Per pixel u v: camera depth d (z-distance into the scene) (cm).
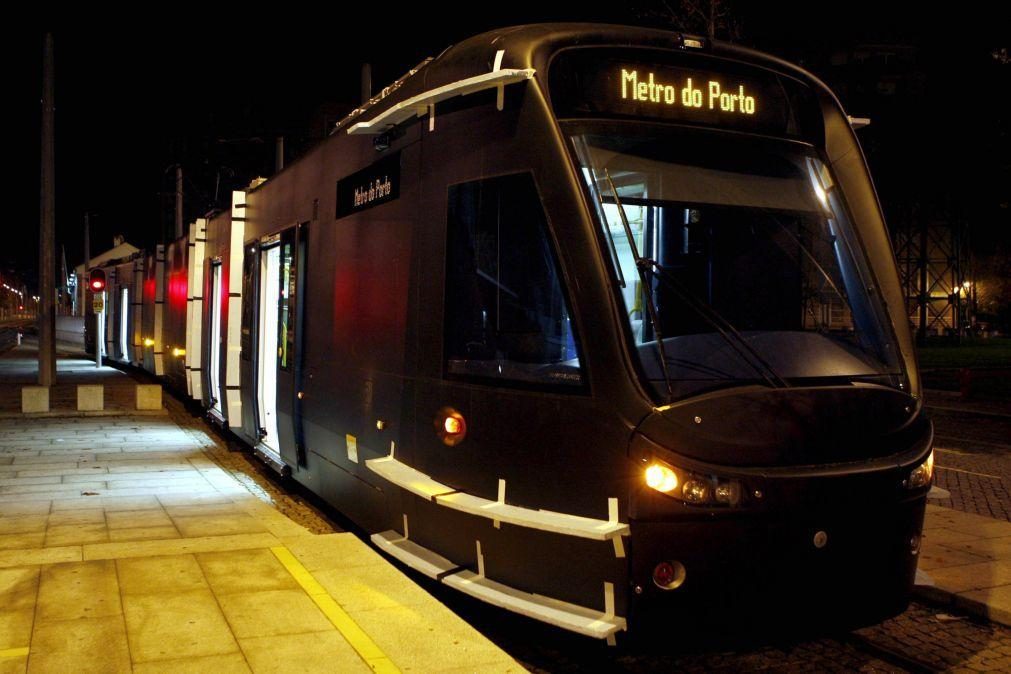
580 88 520
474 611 612
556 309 496
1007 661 536
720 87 553
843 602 471
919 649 555
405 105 602
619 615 452
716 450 443
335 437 758
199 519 785
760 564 448
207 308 1498
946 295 5497
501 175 533
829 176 572
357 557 592
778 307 533
